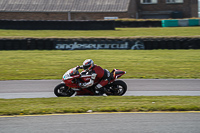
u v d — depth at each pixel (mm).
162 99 29203
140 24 120562
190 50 77188
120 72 33062
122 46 80250
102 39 82062
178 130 19797
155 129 19984
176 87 38375
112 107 25250
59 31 101938
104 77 32156
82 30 105875
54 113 23906
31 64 57875
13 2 155625
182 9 171250
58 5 154875
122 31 105250
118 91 32875
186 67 54906
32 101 28234
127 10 149875
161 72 50156
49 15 152500
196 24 121125
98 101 28078
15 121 21703
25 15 152250
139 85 39625
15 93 34594
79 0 158125
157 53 72562
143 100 28562
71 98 29750
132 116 23000
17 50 77375
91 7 153375
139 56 68125
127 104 26562
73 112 24203
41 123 21219
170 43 79062
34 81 42750
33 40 78312
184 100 28609
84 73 32594
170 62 60219
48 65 56875
